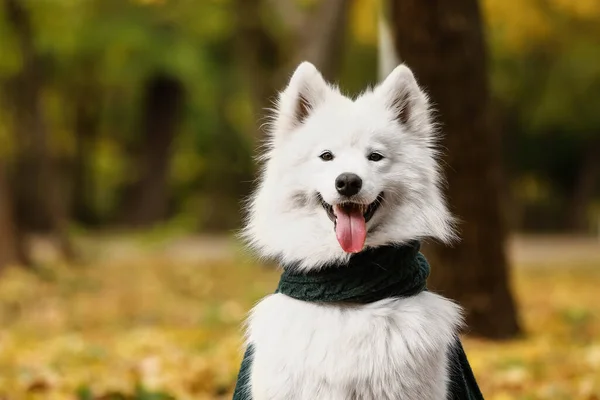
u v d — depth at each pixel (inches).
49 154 875.4
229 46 1234.0
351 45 1217.4
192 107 1456.7
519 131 1547.7
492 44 997.8
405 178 193.6
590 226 1565.0
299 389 181.3
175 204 1539.1
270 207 196.7
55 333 470.3
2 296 586.6
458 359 205.3
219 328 478.3
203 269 808.9
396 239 190.7
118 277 740.7
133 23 1053.2
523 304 590.6
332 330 181.5
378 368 179.9
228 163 1539.1
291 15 724.7
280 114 201.9
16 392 296.5
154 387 301.6
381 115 197.9
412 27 362.9
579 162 1632.6
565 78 1357.0
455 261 382.0
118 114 1467.8
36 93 868.6
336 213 187.6
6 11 812.0
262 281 708.7
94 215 1485.0
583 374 328.2
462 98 368.2
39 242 1087.0
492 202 381.4
